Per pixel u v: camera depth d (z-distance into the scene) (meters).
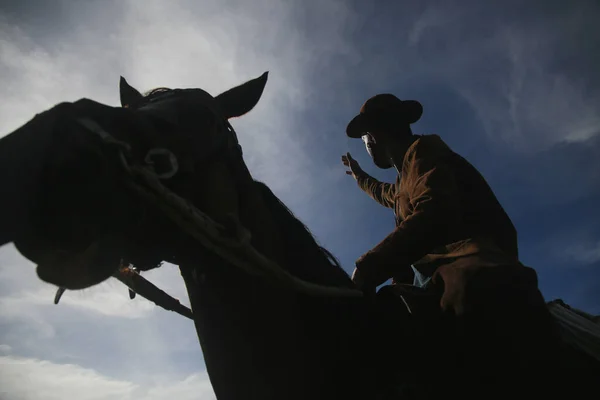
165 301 1.72
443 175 1.72
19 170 0.96
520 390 1.35
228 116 1.73
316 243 1.70
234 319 1.46
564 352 1.41
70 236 1.00
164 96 1.56
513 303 1.42
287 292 1.48
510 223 1.84
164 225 1.25
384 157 2.25
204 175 1.33
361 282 1.59
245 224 1.44
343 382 1.45
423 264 1.81
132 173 1.03
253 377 1.41
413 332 1.54
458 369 1.47
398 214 2.07
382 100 2.20
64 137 1.01
